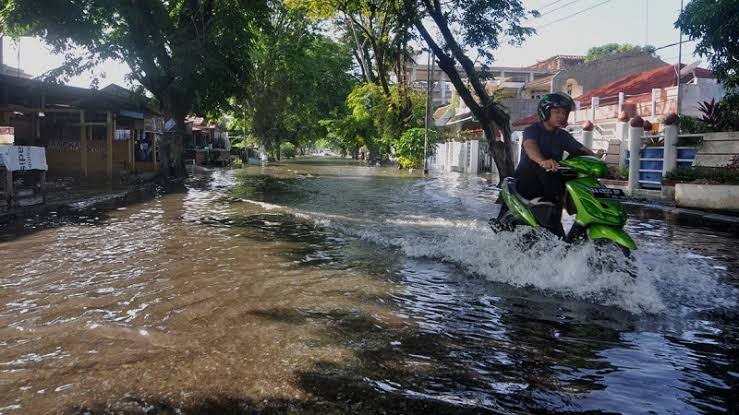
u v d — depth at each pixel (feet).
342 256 20.40
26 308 13.51
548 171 16.69
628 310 13.56
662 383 9.39
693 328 12.30
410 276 17.21
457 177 82.28
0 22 63.82
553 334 11.87
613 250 15.33
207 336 11.57
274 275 17.20
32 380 9.37
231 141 194.49
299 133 207.31
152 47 69.62
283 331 11.93
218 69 71.61
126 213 33.60
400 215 33.50
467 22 57.88
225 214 33.37
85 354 10.52
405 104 127.13
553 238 16.89
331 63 164.35
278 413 8.23
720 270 18.26
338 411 8.30
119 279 16.49
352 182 68.13
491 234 19.97
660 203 43.37
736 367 10.12
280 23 133.69
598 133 79.71
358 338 11.54
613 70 131.95
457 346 11.11
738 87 50.57
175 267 18.22
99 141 63.82
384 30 120.67
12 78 56.95
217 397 8.74
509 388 9.18
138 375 9.56
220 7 72.28
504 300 14.48
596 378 9.60
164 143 73.56
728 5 42.14
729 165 38.78
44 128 65.10
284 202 41.27
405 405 8.52
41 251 20.99
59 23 62.28
